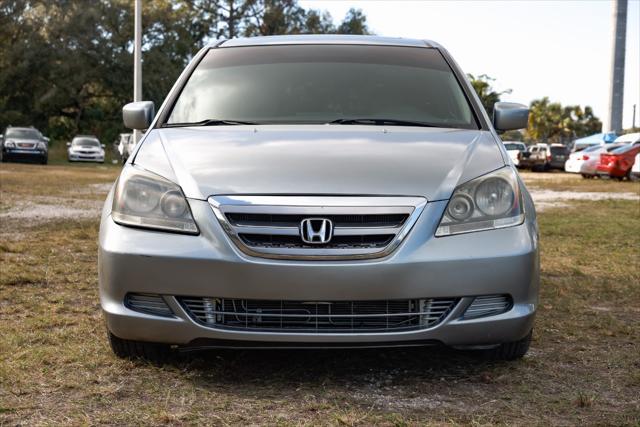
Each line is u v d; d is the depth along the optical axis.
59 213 10.74
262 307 3.12
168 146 3.53
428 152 3.42
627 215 11.64
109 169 28.98
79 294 5.14
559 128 76.88
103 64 50.00
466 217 3.17
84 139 38.03
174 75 51.91
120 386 3.16
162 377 3.30
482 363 3.56
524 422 2.78
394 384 3.24
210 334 3.12
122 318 3.20
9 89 49.19
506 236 3.19
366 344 3.11
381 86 4.16
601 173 24.47
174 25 54.16
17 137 32.06
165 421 2.76
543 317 4.56
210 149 3.44
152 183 3.28
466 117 3.98
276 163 3.27
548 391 3.16
